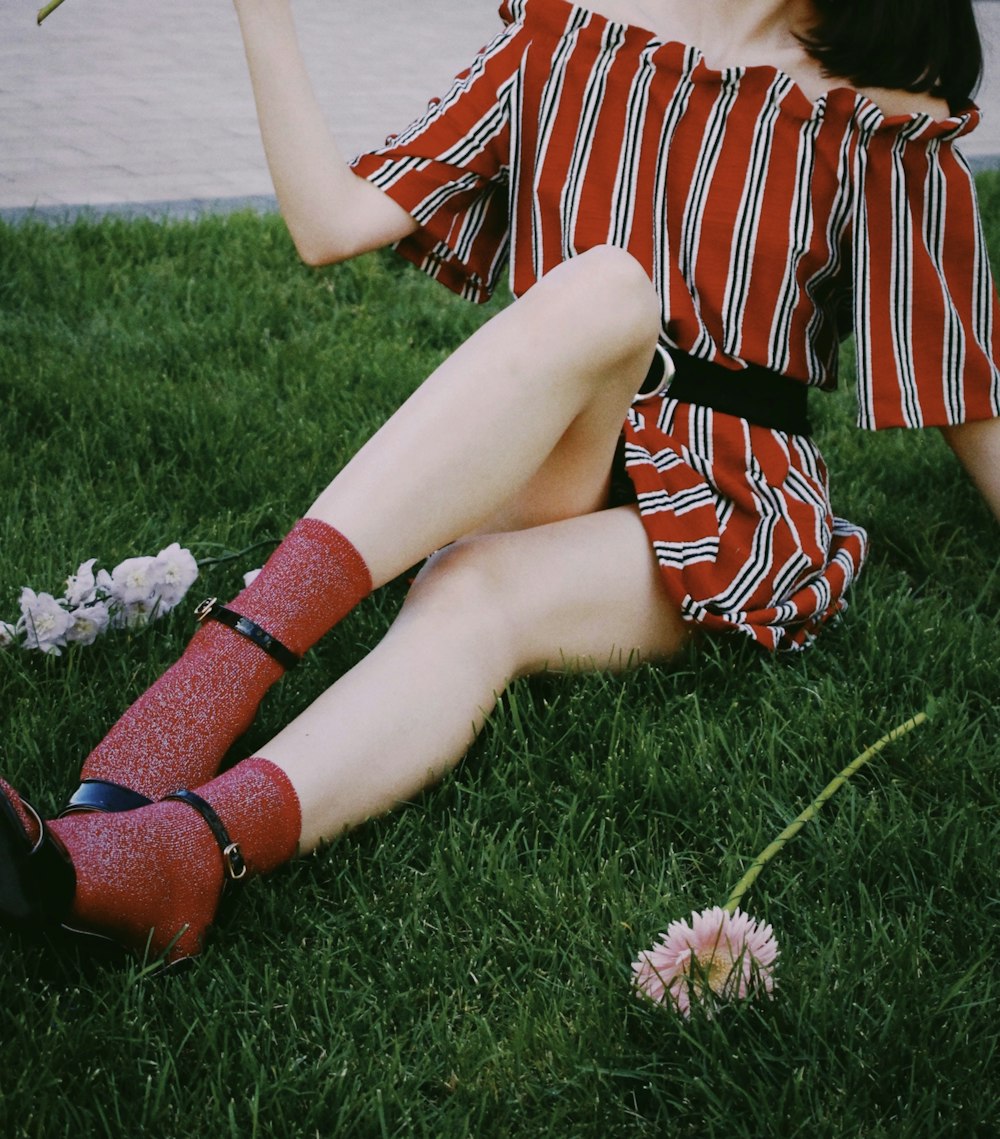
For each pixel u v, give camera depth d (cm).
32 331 301
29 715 164
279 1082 117
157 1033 124
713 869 151
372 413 270
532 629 161
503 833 154
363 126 543
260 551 212
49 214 403
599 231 177
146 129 520
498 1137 116
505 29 187
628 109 177
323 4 820
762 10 180
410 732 147
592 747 165
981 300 185
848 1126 117
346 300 350
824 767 166
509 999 131
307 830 141
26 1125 111
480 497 147
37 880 116
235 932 136
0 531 209
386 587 196
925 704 173
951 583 221
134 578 181
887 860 148
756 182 176
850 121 177
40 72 600
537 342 147
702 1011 125
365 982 132
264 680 142
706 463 174
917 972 133
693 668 178
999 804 160
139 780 135
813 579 182
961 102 185
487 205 187
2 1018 123
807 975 132
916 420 180
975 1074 121
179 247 364
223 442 248
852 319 190
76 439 248
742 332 178
